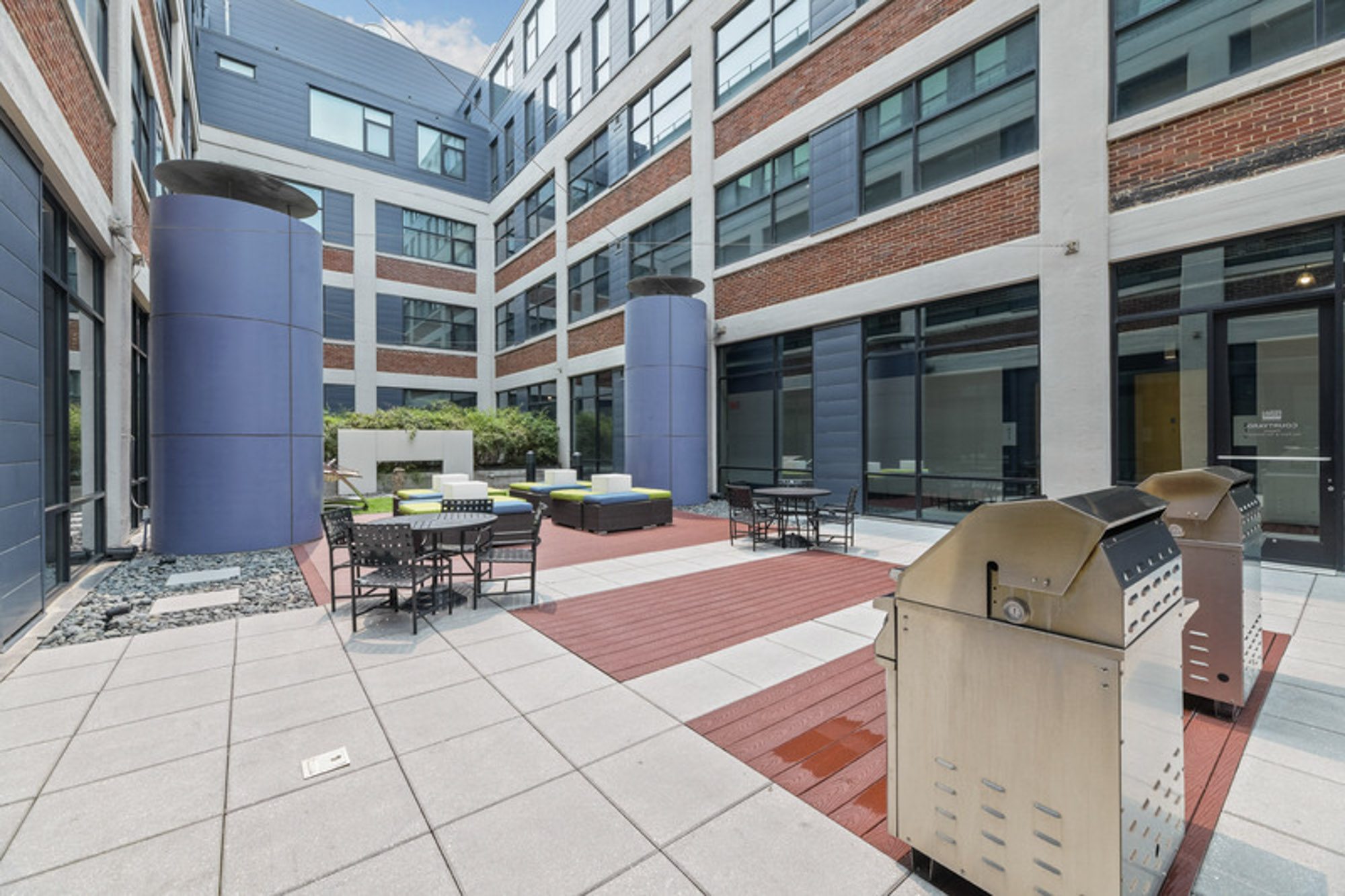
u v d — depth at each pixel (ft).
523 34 71.87
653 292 46.78
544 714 10.61
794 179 39.11
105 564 23.35
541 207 67.97
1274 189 20.65
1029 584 5.64
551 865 6.80
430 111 76.79
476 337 79.92
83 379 23.08
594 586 19.93
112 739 9.75
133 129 30.66
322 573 21.68
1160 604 6.10
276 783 8.48
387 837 7.32
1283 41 20.72
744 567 22.88
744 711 10.71
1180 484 10.68
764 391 42.06
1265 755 9.12
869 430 35.14
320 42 75.66
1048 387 26.27
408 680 12.15
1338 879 6.52
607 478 34.27
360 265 70.74
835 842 7.21
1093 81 24.91
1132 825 5.40
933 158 31.53
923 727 6.55
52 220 19.49
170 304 24.68
